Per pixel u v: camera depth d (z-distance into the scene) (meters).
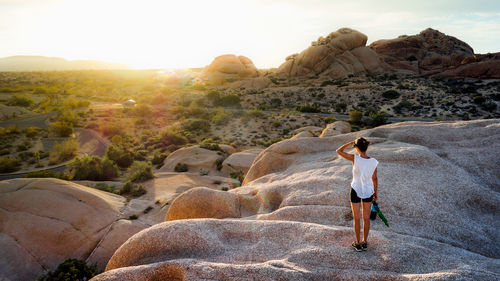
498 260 4.62
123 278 4.86
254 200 9.46
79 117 85.69
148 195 33.06
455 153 8.86
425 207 6.45
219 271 4.50
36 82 192.38
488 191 6.88
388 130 11.58
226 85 162.38
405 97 98.38
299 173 9.90
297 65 167.12
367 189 4.42
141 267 4.98
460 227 5.91
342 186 7.72
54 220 21.47
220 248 5.51
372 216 4.72
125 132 74.62
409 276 4.10
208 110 101.94
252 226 6.07
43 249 19.67
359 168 4.45
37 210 21.86
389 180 7.57
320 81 144.00
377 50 166.75
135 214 25.77
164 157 54.69
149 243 5.84
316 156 11.44
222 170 45.28
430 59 153.38
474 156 8.51
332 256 4.77
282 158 12.50
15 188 24.27
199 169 46.38
